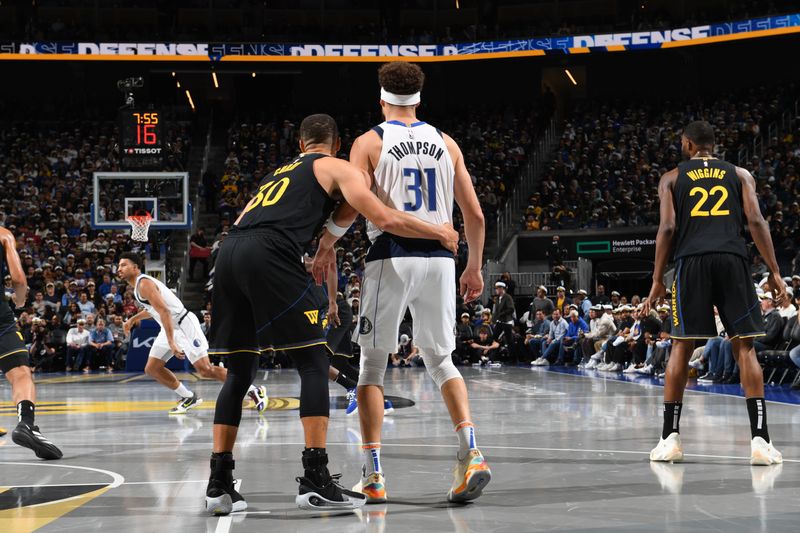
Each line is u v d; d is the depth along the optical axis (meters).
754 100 28.58
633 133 28.55
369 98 33.62
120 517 3.30
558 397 9.62
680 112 29.45
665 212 4.93
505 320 18.95
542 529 2.99
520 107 31.84
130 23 32.66
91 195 26.36
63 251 22.62
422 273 3.74
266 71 31.33
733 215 4.85
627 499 3.55
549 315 18.92
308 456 3.43
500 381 12.71
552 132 30.28
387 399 9.53
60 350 18.27
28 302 20.14
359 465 4.69
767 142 25.94
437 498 3.67
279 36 30.92
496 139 29.83
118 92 32.62
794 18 25.59
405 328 17.89
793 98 27.52
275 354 18.11
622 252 23.56
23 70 32.22
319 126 3.92
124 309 18.56
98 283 20.77
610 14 32.16
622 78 32.22
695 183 4.89
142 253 20.19
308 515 3.33
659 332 14.20
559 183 27.00
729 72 30.75
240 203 26.06
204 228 25.95
